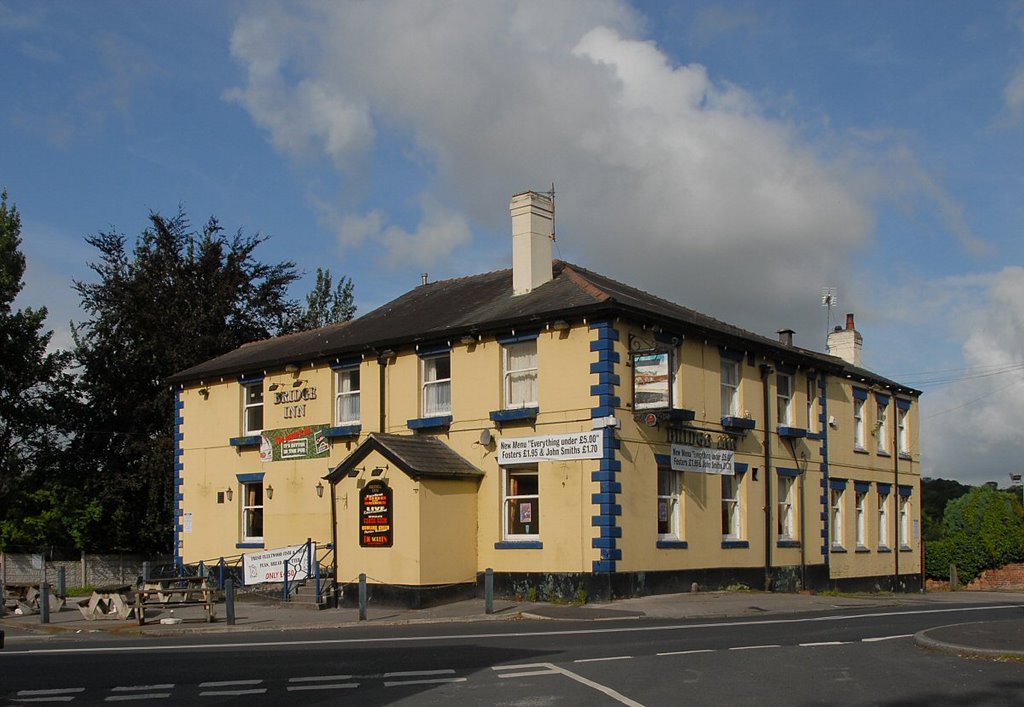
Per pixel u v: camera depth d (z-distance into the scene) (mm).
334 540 25812
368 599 24719
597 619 20344
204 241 44125
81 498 39375
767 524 29344
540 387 24938
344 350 28922
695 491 26516
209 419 33500
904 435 39812
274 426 31172
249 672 13156
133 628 20609
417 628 19578
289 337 35312
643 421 24312
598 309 23859
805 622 19469
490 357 26000
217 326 43062
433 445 26062
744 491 28453
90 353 41656
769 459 29781
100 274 43469
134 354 41438
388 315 31609
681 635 16938
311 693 11477
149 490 39688
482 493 25734
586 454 23906
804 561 31109
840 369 34125
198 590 21844
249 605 25781
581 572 23734
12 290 39375
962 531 43062
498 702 10711
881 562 36438
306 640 17359
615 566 23500
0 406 39031
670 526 25828
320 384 30047
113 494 39594
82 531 38531
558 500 24312
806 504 31625
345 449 29062
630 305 24297
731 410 28750
